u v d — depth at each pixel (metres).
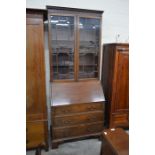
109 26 2.74
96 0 2.58
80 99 2.24
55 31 2.25
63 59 2.37
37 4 2.29
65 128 2.21
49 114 2.55
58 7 2.08
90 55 2.54
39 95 1.99
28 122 2.01
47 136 2.12
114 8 2.71
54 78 2.35
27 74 1.90
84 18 2.31
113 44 2.36
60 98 2.17
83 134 2.31
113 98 2.46
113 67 2.38
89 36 2.47
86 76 2.53
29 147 2.07
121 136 1.67
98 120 2.35
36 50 1.87
